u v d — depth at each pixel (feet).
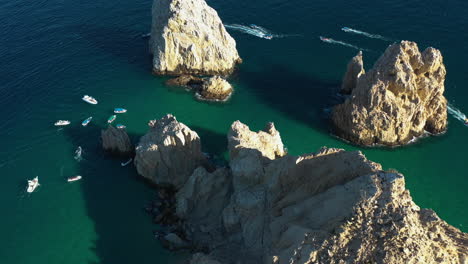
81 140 248.11
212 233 187.62
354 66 267.39
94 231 198.80
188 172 219.20
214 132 254.06
